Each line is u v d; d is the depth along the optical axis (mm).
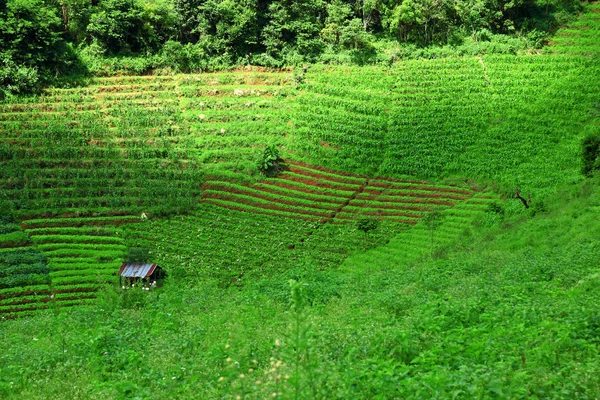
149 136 102125
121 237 79688
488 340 16797
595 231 46938
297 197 91500
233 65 123875
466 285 30578
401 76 116312
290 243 78250
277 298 36125
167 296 39219
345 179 96625
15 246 75562
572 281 28094
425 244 72125
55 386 17984
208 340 22641
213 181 94188
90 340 22844
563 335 16281
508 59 118562
